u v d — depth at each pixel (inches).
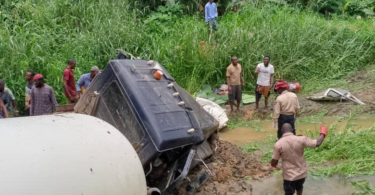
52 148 125.0
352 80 499.5
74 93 369.1
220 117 376.5
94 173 128.4
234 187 244.8
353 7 757.9
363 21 660.7
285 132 218.4
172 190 221.5
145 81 213.9
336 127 354.9
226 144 305.7
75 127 140.4
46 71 434.6
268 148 324.2
